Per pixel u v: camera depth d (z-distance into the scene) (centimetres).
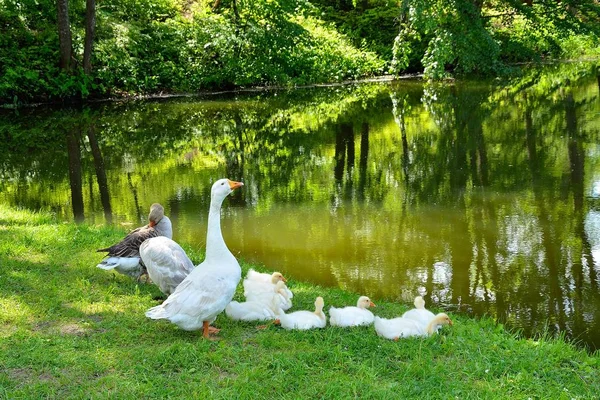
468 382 521
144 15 3117
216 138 1959
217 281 586
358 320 641
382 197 1294
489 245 1003
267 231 1100
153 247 692
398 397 491
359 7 3994
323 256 978
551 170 1440
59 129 2109
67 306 678
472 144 1742
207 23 3130
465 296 825
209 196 1334
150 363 546
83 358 557
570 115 2075
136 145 1869
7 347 578
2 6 2705
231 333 617
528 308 788
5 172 1556
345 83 3241
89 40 2617
